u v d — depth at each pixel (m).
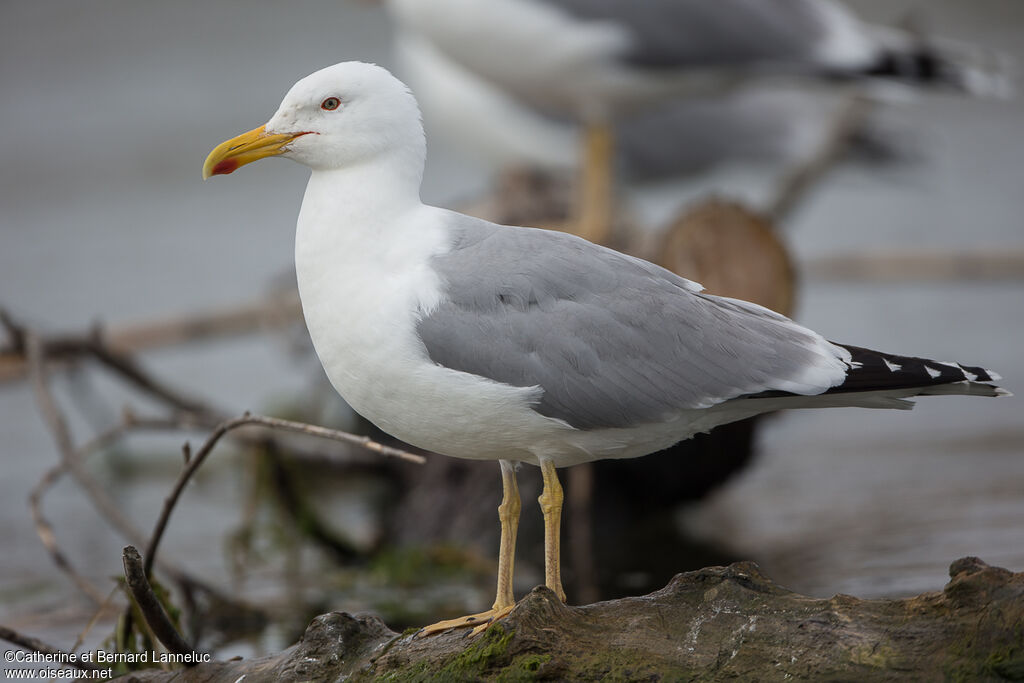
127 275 20.17
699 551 11.68
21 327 12.19
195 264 20.47
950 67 13.88
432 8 13.39
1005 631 5.56
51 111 26.59
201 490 14.59
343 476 14.93
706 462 12.48
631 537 12.34
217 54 28.28
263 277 19.89
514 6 13.14
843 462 13.89
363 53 28.19
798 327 7.14
